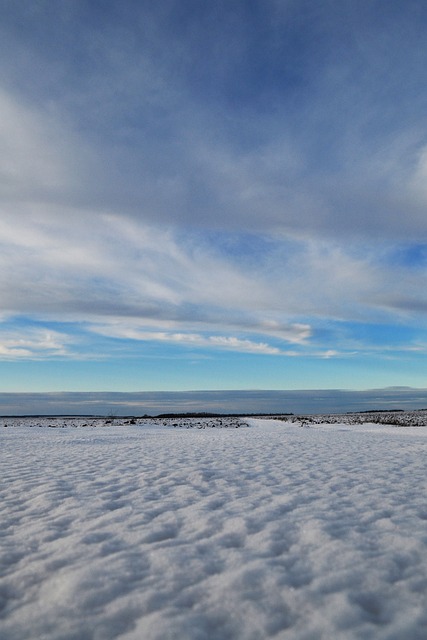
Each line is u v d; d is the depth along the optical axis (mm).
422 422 45375
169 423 53656
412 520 5191
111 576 3754
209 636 2846
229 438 20109
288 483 7633
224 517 5441
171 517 5527
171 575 3764
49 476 8711
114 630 2951
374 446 14734
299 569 3846
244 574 3725
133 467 9836
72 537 4812
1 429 34844
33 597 3480
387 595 3344
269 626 2949
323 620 2990
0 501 6566
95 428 39094
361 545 4383
